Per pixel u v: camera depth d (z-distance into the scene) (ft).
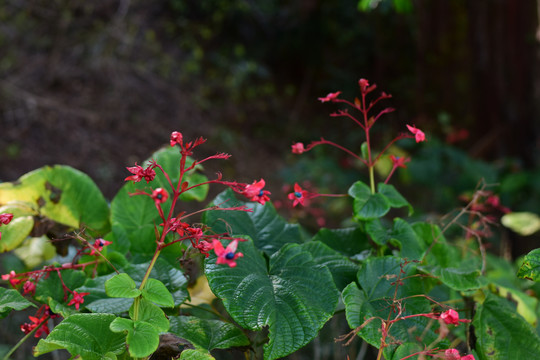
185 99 28.53
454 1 21.47
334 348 8.20
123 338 4.25
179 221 4.24
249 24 35.06
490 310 5.07
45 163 21.86
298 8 36.09
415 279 5.00
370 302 4.81
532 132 19.76
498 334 4.93
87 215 5.88
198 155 25.96
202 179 6.12
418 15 22.53
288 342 4.25
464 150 20.59
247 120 30.32
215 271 4.55
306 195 5.49
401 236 5.46
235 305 4.36
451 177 17.70
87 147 23.15
